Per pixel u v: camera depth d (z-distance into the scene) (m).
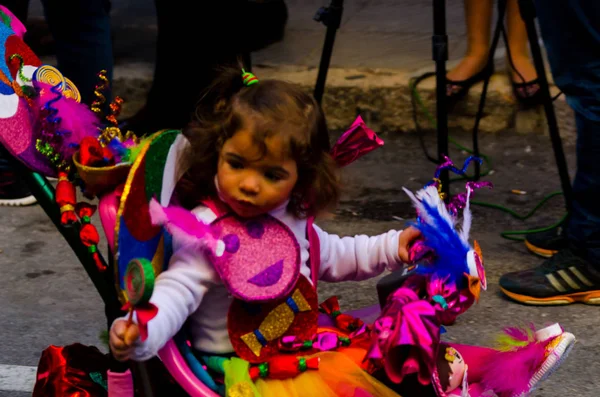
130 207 1.81
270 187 1.95
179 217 1.89
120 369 1.99
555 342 2.20
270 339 2.03
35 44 5.96
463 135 5.43
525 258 3.88
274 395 1.98
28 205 4.52
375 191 4.69
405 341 1.89
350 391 2.00
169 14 4.77
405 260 2.21
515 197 4.59
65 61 4.20
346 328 2.20
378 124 5.50
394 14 6.85
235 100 1.96
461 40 6.02
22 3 4.59
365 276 2.27
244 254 1.99
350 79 5.49
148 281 1.60
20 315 3.40
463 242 2.07
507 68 5.40
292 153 1.94
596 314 3.38
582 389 2.86
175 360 1.92
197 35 4.74
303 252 2.10
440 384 2.08
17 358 3.08
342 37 6.30
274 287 1.99
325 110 5.52
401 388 2.08
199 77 4.86
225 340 2.04
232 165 1.95
